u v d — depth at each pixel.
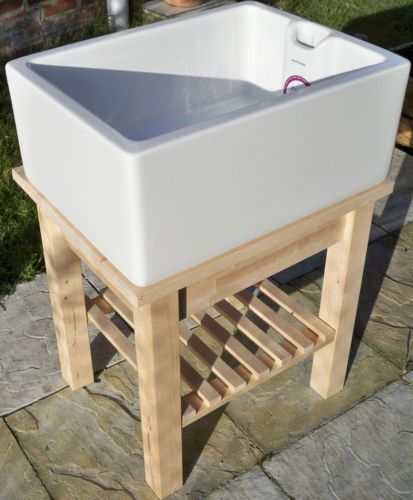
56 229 1.68
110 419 1.93
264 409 1.95
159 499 1.74
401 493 1.75
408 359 2.12
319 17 4.03
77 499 1.74
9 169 2.65
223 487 1.76
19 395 1.99
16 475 1.79
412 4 4.29
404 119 3.05
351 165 1.49
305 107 1.31
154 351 1.43
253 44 1.80
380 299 2.34
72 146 1.28
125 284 1.30
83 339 1.92
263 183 1.34
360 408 1.96
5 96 3.03
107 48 1.57
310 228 1.48
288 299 1.94
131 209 1.18
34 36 3.26
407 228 2.65
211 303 1.50
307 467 1.81
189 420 1.64
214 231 1.32
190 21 1.67
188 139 1.17
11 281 2.34
